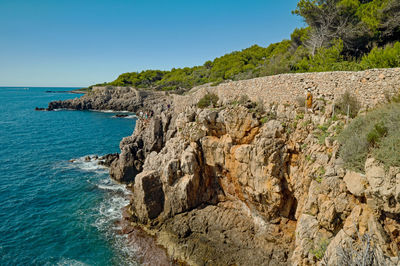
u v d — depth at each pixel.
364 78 15.84
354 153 12.33
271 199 19.94
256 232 21.62
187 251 21.02
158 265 20.08
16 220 25.97
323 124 17.22
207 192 26.12
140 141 41.09
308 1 30.58
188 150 25.91
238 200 24.30
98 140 60.22
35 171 39.38
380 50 20.30
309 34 35.22
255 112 22.17
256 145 20.62
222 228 22.64
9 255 21.09
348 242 10.95
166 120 38.47
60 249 21.97
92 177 37.59
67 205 29.31
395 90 14.24
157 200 25.92
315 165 15.37
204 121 25.34
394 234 10.20
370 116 13.31
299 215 17.92
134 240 23.11
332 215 13.04
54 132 68.44
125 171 36.56
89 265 20.25
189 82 100.56
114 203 29.95
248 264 19.25
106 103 117.62
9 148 51.59
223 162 24.20
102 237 23.58
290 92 20.55
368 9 27.02
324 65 25.50
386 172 10.27
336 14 28.98
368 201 10.94
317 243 13.48
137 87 125.88
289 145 19.31
